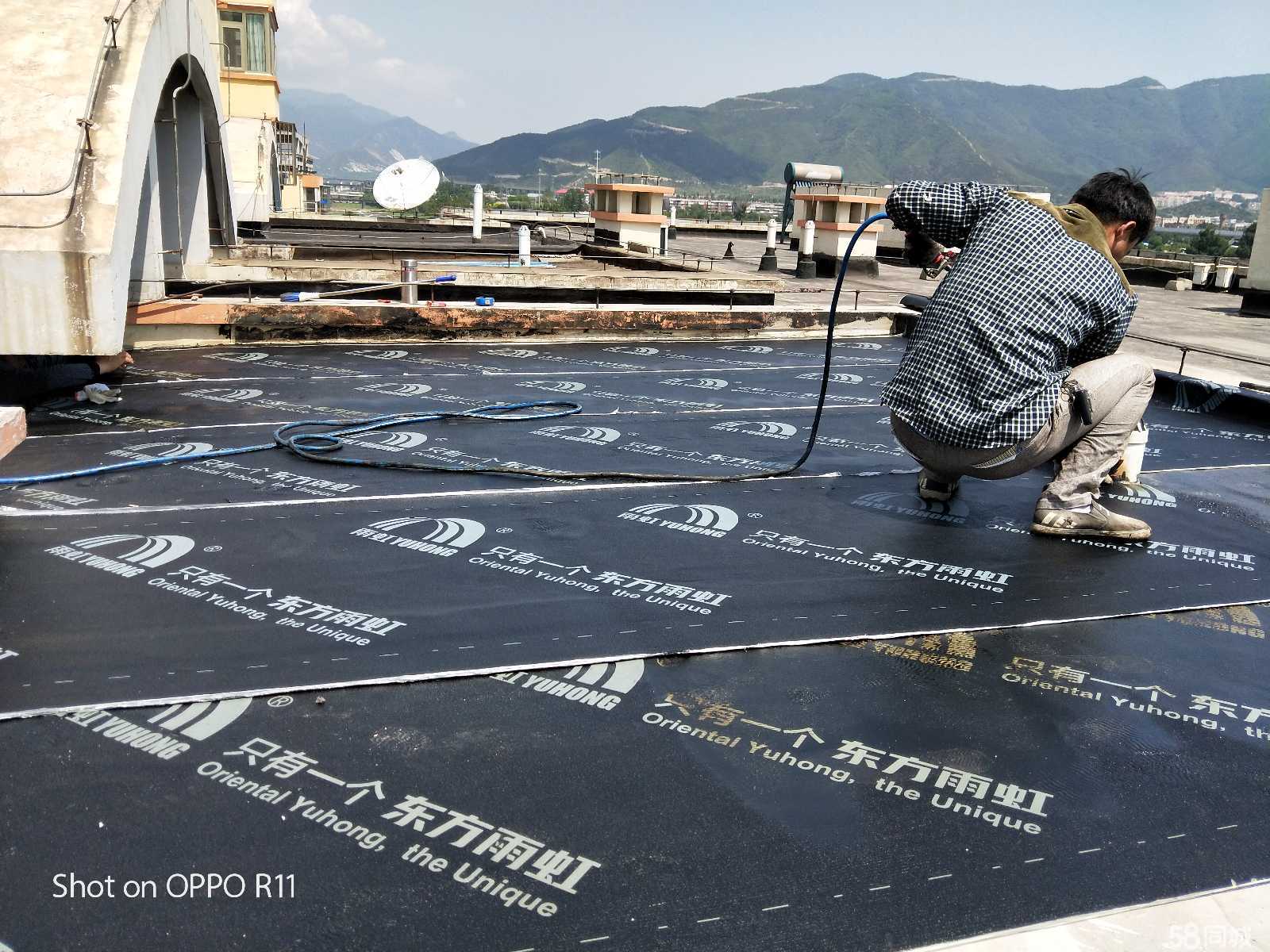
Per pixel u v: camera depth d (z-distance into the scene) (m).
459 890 2.01
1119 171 4.07
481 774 2.43
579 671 3.02
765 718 2.78
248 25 29.98
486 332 10.54
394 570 3.80
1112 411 4.26
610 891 2.02
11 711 2.63
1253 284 15.91
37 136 7.09
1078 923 1.97
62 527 4.18
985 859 2.18
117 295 6.98
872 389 8.52
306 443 5.80
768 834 2.24
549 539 4.24
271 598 3.48
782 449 6.12
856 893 2.04
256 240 19.23
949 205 4.14
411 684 2.89
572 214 43.12
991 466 4.22
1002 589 3.83
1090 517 4.42
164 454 5.44
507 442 6.06
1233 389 7.94
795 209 25.50
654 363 9.66
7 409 5.62
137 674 2.87
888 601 3.67
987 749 2.65
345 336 10.05
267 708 2.71
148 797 2.29
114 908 1.92
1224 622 3.59
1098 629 3.48
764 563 4.04
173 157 11.16
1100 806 2.41
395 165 25.72
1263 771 2.60
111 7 8.06
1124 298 4.02
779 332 11.80
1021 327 3.89
